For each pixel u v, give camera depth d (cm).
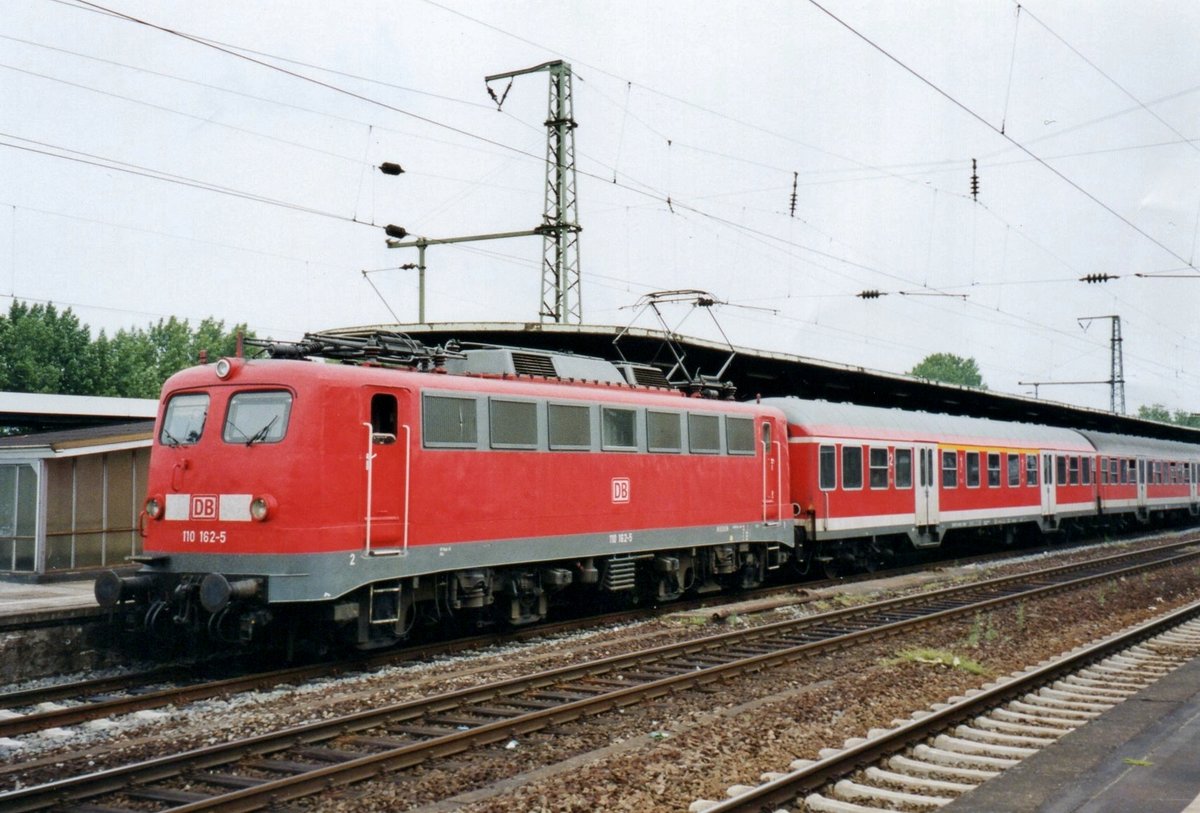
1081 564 2577
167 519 1281
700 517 1856
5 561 1997
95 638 1362
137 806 755
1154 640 1480
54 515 1956
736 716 1013
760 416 2056
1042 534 3584
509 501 1466
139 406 2630
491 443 1443
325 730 915
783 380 2788
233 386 1266
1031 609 1784
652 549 1736
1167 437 5525
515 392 1495
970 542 3378
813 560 2450
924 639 1490
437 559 1352
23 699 1080
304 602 1228
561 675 1168
